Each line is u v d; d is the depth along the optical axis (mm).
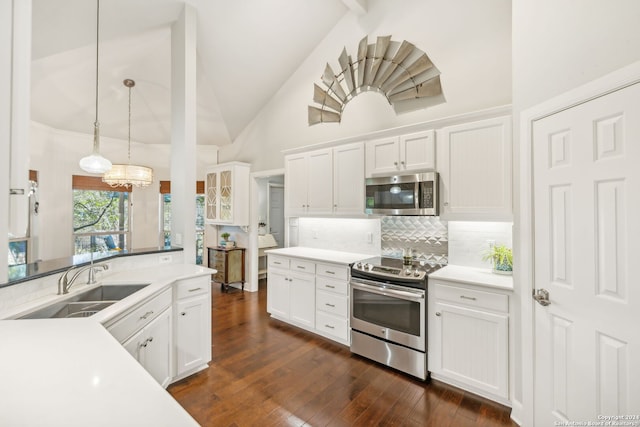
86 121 4531
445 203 2627
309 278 3336
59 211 4609
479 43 2795
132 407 762
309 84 4195
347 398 2221
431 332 2447
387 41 3363
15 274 1799
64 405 766
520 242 1977
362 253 3537
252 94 4543
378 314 2715
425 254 3051
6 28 1444
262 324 3629
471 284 2242
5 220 1509
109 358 1050
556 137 1698
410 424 1954
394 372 2580
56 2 2631
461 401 2191
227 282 4887
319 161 3541
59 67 3398
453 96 2939
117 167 3660
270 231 6152
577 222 1574
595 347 1484
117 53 3508
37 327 1354
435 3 3053
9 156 1475
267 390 2312
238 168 4875
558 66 1706
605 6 1460
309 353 2908
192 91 3174
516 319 2037
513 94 2055
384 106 3418
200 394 2252
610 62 1436
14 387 852
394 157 2912
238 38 3689
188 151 3119
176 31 3260
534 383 1846
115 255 2551
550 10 1765
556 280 1703
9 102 1463
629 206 1342
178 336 2377
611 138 1409
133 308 1818
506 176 2322
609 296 1421
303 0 3479
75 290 1994
